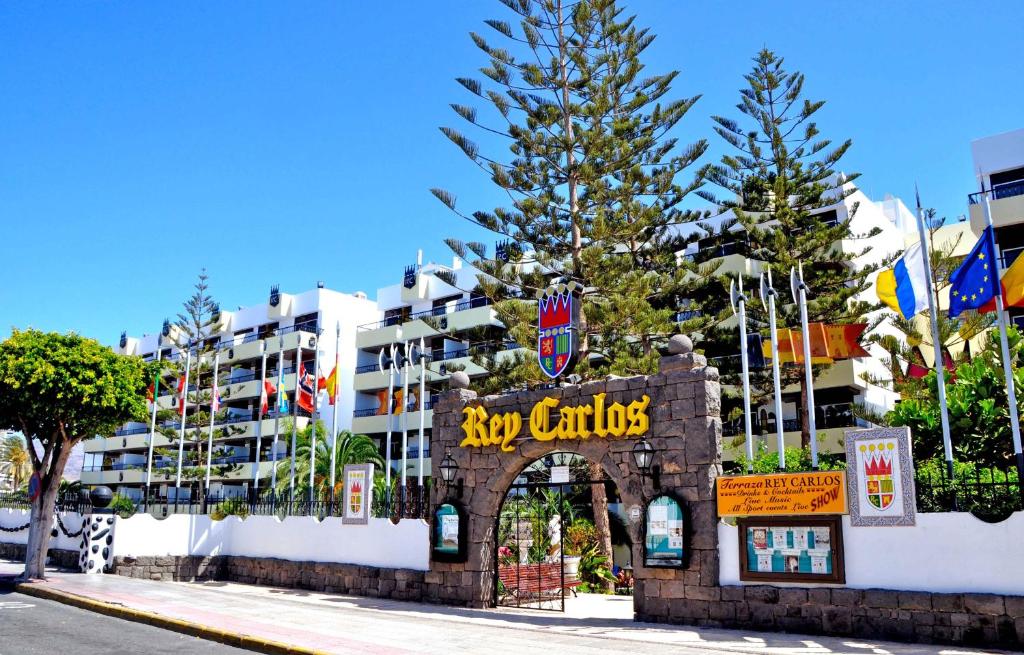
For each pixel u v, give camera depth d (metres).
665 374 13.27
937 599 10.35
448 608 15.12
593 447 14.03
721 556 12.31
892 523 10.88
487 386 26.16
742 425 29.48
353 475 18.44
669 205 27.33
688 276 28.94
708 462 12.52
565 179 26.17
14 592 16.80
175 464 43.97
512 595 16.67
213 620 12.39
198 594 16.31
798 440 27.50
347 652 9.72
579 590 20.70
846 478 11.31
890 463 11.04
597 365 32.75
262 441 45.28
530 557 19.73
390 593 16.73
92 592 15.80
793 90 28.89
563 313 15.75
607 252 25.72
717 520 12.41
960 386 17.03
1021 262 12.85
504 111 25.92
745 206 28.12
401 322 43.28
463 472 16.02
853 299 29.00
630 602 17.58
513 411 15.45
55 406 16.95
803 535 11.56
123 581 18.17
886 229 33.31
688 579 12.50
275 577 19.53
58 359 16.98
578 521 26.33
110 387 17.55
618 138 25.28
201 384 44.44
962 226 31.41
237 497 22.75
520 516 20.78
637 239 27.36
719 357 26.25
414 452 39.03
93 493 22.14
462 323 38.62
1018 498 10.84
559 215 25.67
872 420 24.34
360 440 35.69
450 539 15.68
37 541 17.92
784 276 25.94
